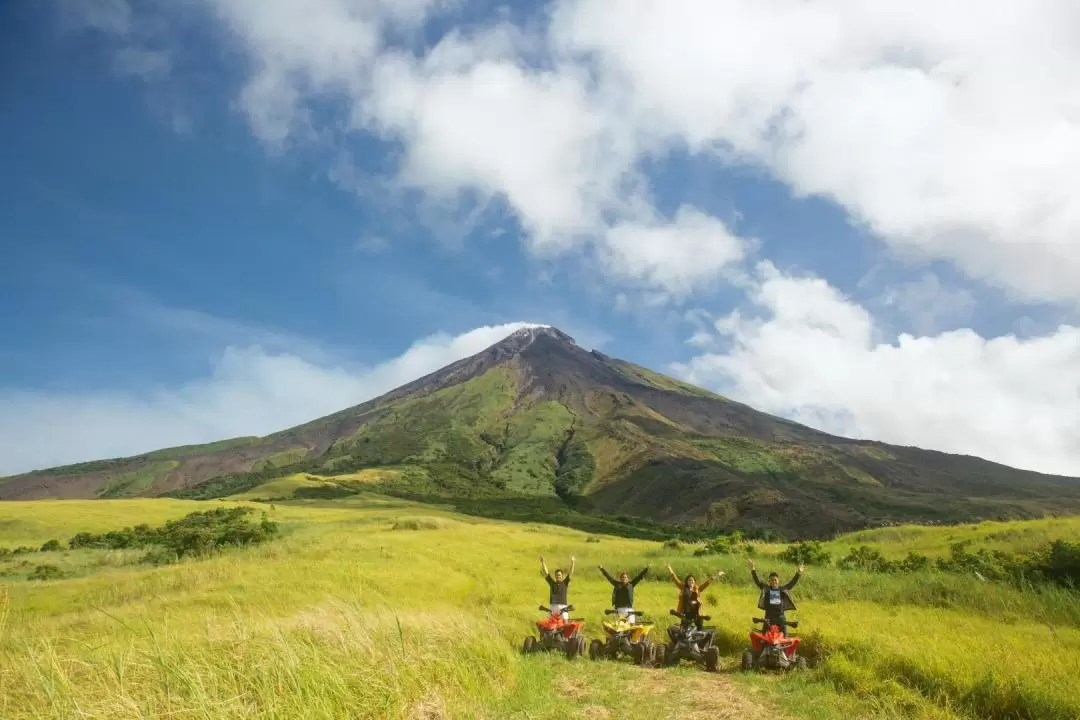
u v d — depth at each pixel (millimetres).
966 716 8422
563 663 12219
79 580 27141
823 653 12070
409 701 8172
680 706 9242
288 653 7812
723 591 22859
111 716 6191
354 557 30266
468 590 23516
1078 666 9859
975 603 17875
